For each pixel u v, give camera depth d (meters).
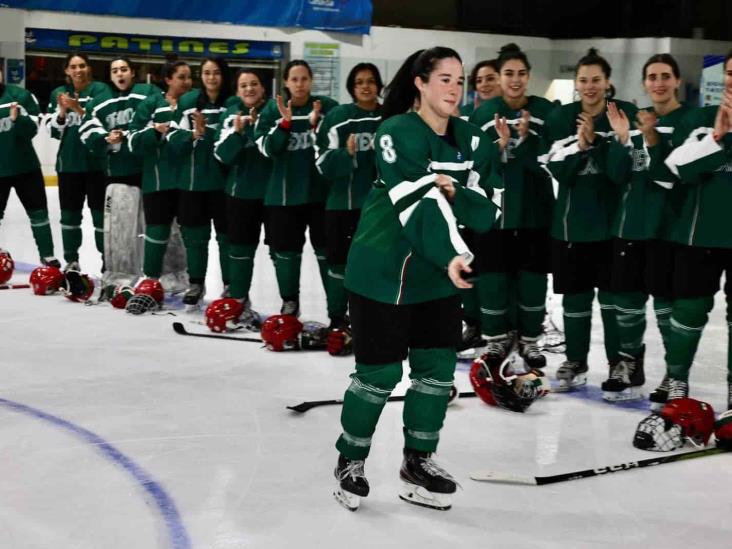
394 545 3.38
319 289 8.71
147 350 6.23
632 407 5.16
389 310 3.58
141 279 7.86
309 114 6.59
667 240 4.96
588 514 3.69
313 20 18.34
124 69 7.97
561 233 5.41
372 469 4.13
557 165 5.29
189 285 7.81
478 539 3.45
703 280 4.77
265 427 4.70
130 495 3.81
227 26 17.81
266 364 5.93
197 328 6.90
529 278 5.86
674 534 3.52
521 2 20.55
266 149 6.41
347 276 3.66
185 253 8.30
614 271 5.27
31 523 3.54
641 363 5.39
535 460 4.30
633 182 5.20
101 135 7.85
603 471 4.11
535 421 4.88
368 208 3.66
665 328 5.28
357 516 3.64
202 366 5.86
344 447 3.73
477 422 4.84
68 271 7.78
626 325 5.32
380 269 3.56
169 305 7.73
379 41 19.00
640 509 3.74
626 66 19.89
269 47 18.28
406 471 3.76
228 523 3.56
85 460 4.20
